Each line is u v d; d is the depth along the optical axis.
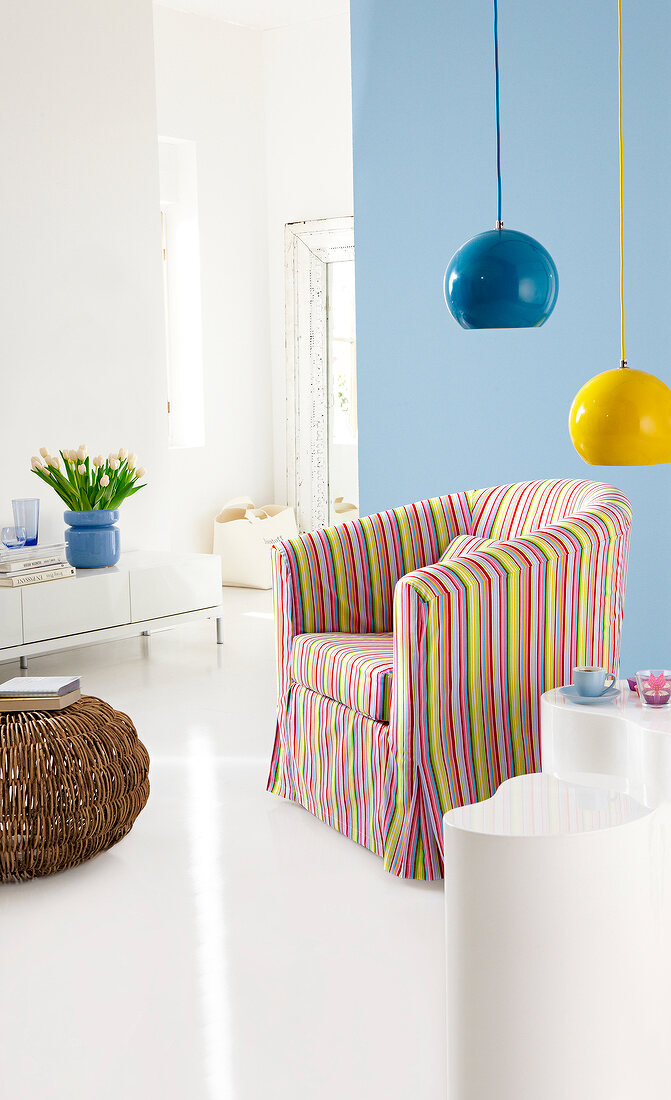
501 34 4.12
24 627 4.50
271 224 7.39
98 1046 2.06
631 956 1.74
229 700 4.38
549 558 2.83
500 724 2.81
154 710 4.25
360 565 3.42
